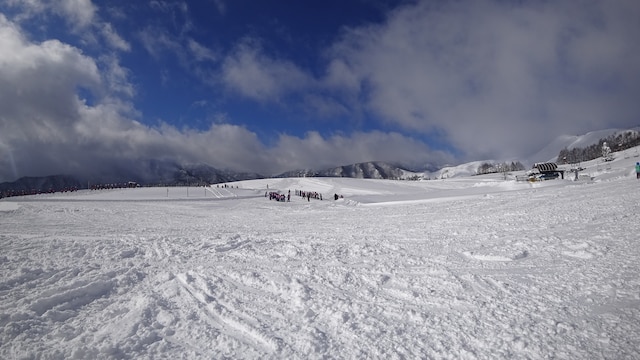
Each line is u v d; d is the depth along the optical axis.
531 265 7.79
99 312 6.62
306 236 13.89
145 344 5.33
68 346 5.27
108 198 47.88
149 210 33.16
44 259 10.05
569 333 4.77
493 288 6.67
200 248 11.74
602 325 4.88
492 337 4.88
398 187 76.50
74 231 17.02
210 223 22.16
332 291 7.15
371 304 6.39
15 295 7.20
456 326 5.30
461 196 31.45
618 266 7.00
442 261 8.71
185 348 5.21
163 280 8.27
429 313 5.83
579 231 10.15
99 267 9.38
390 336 5.16
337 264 9.06
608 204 13.77
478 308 5.85
